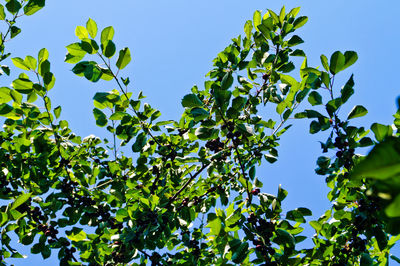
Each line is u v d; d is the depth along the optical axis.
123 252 4.00
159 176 4.58
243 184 3.68
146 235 3.63
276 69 4.24
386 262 3.69
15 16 4.08
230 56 4.39
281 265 3.36
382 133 2.21
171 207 4.24
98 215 4.38
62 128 4.51
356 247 3.43
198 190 4.60
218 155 3.95
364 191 3.21
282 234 3.34
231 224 3.38
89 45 3.46
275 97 3.94
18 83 3.72
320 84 3.36
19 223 4.05
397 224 1.17
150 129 4.32
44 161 4.20
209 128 3.42
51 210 4.11
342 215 3.41
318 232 3.79
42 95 3.81
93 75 3.55
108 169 4.73
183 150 4.59
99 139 5.02
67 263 4.20
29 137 4.19
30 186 4.21
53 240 4.24
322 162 3.37
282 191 3.45
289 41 4.12
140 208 3.83
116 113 3.85
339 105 3.17
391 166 0.73
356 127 3.15
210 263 4.41
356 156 3.15
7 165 4.17
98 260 4.09
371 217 3.21
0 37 4.10
